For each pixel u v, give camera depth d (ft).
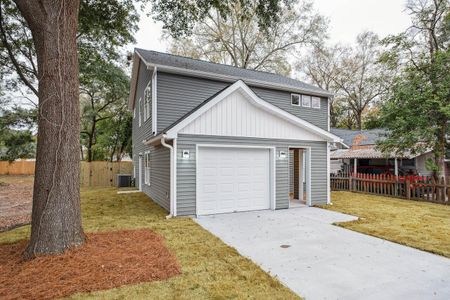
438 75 34.63
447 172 46.98
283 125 29.84
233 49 77.56
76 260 13.08
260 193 28.71
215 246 16.16
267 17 28.48
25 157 68.18
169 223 21.89
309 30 75.41
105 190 47.26
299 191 35.76
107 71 57.98
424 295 10.64
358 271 12.91
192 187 24.89
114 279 11.29
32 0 13.78
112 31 34.12
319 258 14.61
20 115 55.88
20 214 27.12
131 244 15.84
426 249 15.96
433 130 33.81
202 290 10.66
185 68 31.96
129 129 72.33
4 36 23.24
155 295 10.18
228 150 26.99
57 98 14.17
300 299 10.19
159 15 29.43
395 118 37.32
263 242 17.37
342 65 95.40
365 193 42.16
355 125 102.78
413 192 35.55
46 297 9.86
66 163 14.44
